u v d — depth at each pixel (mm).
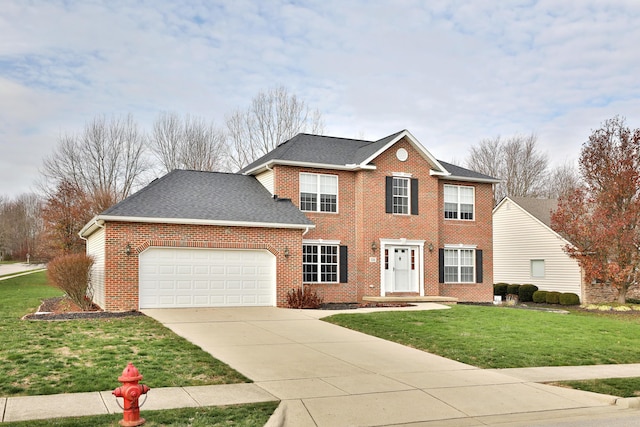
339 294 26688
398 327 17375
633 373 12680
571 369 12914
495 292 37438
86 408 8539
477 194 30906
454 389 10656
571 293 33000
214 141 51344
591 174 30938
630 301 33781
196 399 9234
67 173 51594
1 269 65375
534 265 36469
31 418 7977
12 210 96875
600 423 8961
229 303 22031
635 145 29625
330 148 28734
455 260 30094
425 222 28422
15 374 10375
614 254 29625
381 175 27516
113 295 20141
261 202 24750
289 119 50125
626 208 29500
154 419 8023
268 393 9797
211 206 22891
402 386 10695
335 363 12453
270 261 22953
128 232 20469
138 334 14766
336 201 27125
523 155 61250
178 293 21188
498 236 39531
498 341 15633
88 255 23328
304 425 8289
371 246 27000
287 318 19234
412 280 28156
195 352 12695
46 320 17203
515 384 11234
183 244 21234
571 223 30297
